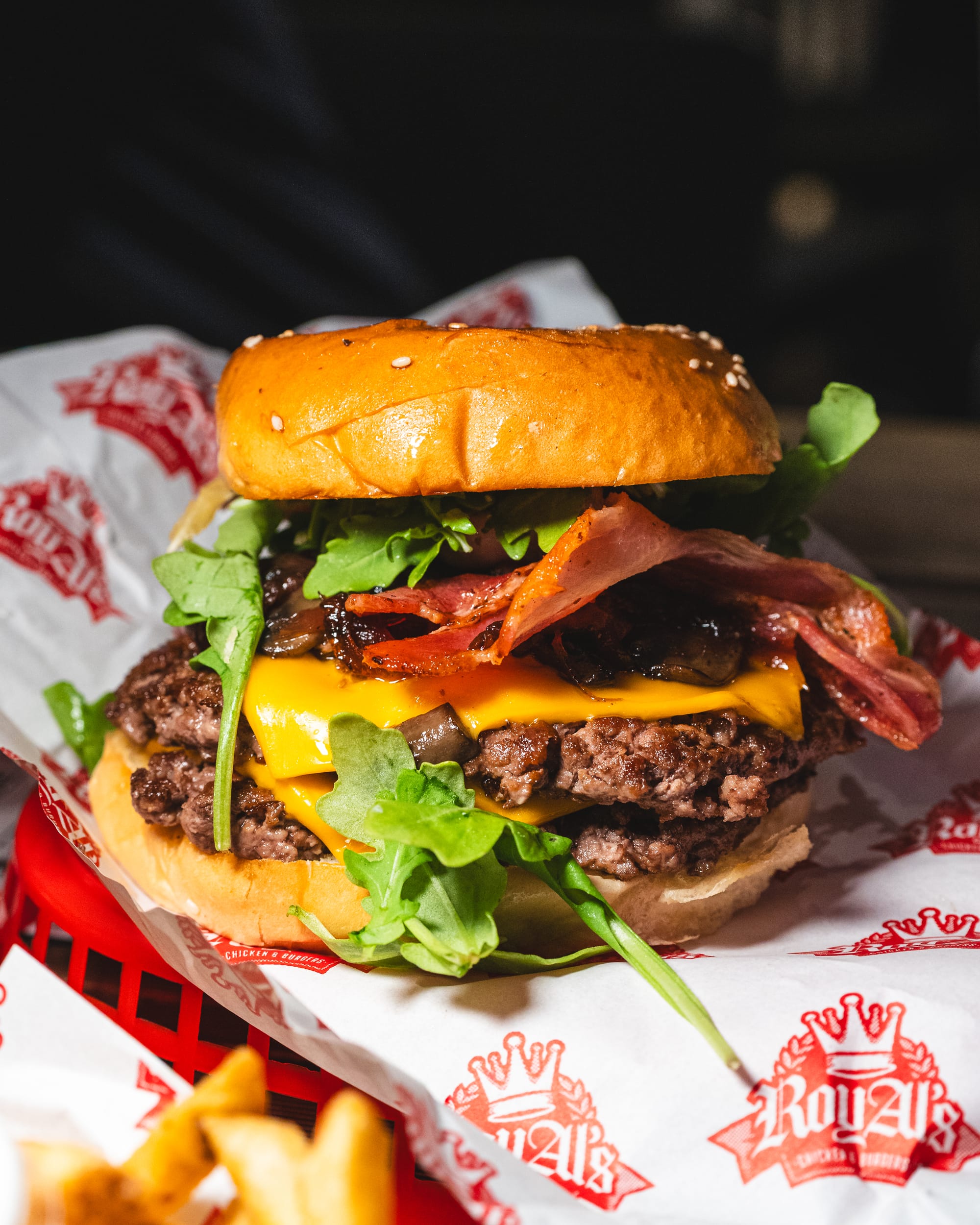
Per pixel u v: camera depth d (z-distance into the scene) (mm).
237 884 286
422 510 288
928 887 315
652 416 274
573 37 761
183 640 322
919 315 1303
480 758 275
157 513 414
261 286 738
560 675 283
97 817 317
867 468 553
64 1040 269
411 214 812
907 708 298
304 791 280
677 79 776
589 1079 256
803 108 1379
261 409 285
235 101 723
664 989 262
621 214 816
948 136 1304
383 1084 248
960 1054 254
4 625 373
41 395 414
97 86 657
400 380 272
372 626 282
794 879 324
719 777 279
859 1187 242
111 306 689
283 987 252
